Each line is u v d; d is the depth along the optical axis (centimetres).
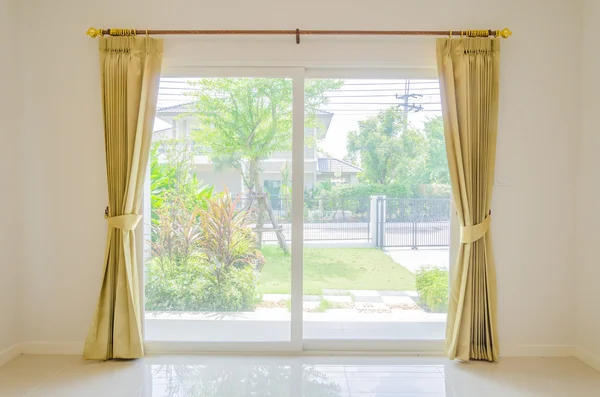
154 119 260
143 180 262
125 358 259
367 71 275
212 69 270
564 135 267
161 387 224
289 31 257
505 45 265
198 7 262
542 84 266
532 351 270
